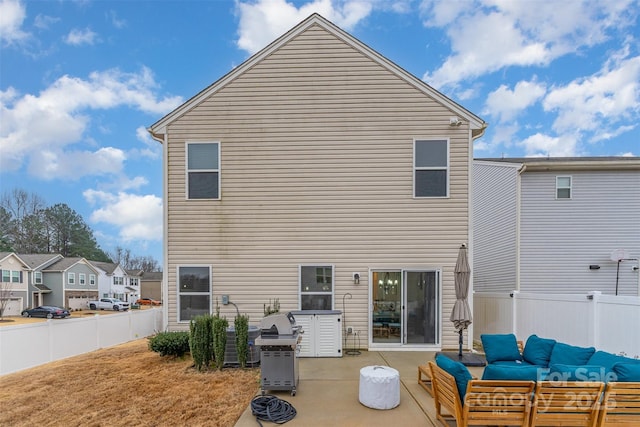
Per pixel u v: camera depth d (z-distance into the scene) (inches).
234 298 299.9
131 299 1711.4
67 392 205.5
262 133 305.9
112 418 167.6
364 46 303.9
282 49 307.4
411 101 302.7
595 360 176.9
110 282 1509.6
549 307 266.1
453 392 137.5
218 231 303.6
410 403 177.3
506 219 421.7
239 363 248.4
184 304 300.5
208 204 304.7
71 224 1779.0
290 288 299.3
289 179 304.2
